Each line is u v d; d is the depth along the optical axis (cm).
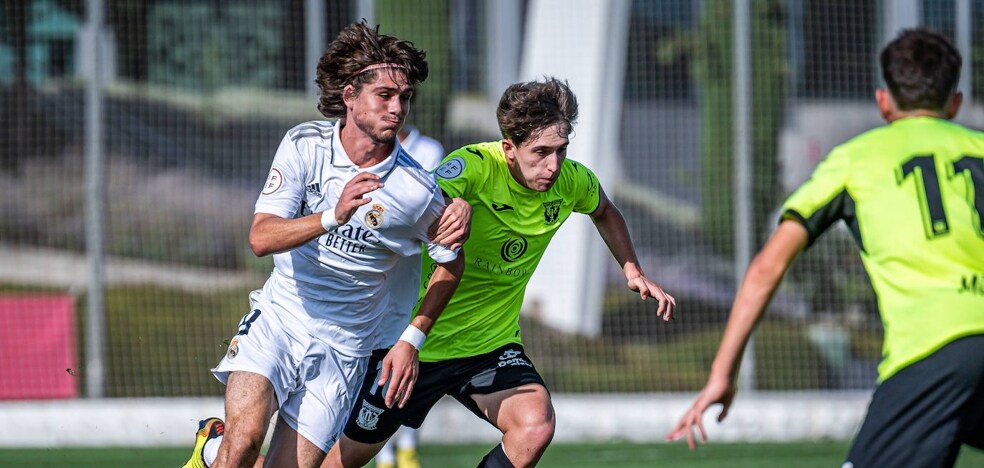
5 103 5203
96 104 3134
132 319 4041
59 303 3180
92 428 2962
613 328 4116
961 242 1086
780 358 3716
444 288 1330
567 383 3678
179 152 5294
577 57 4075
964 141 1138
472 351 1512
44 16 5244
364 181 1185
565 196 1484
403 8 4081
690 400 3183
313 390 1391
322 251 1337
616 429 3048
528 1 5188
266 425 1318
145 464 2570
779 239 1121
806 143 4309
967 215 1095
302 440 1391
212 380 3588
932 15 4128
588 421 3055
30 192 5128
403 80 1257
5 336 3138
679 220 4659
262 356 1348
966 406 1059
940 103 1181
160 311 4159
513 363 1501
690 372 3781
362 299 1380
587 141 4034
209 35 5366
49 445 2897
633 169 4794
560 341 3966
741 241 3198
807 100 4303
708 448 2858
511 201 1446
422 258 1527
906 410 1062
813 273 4028
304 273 1367
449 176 1414
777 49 4094
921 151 1131
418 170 1302
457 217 1287
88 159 3145
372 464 2516
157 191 5094
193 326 4056
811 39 4166
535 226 1474
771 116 4075
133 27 5328
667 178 4766
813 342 3772
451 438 3052
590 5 4059
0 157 5219
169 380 3566
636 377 3731
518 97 1381
